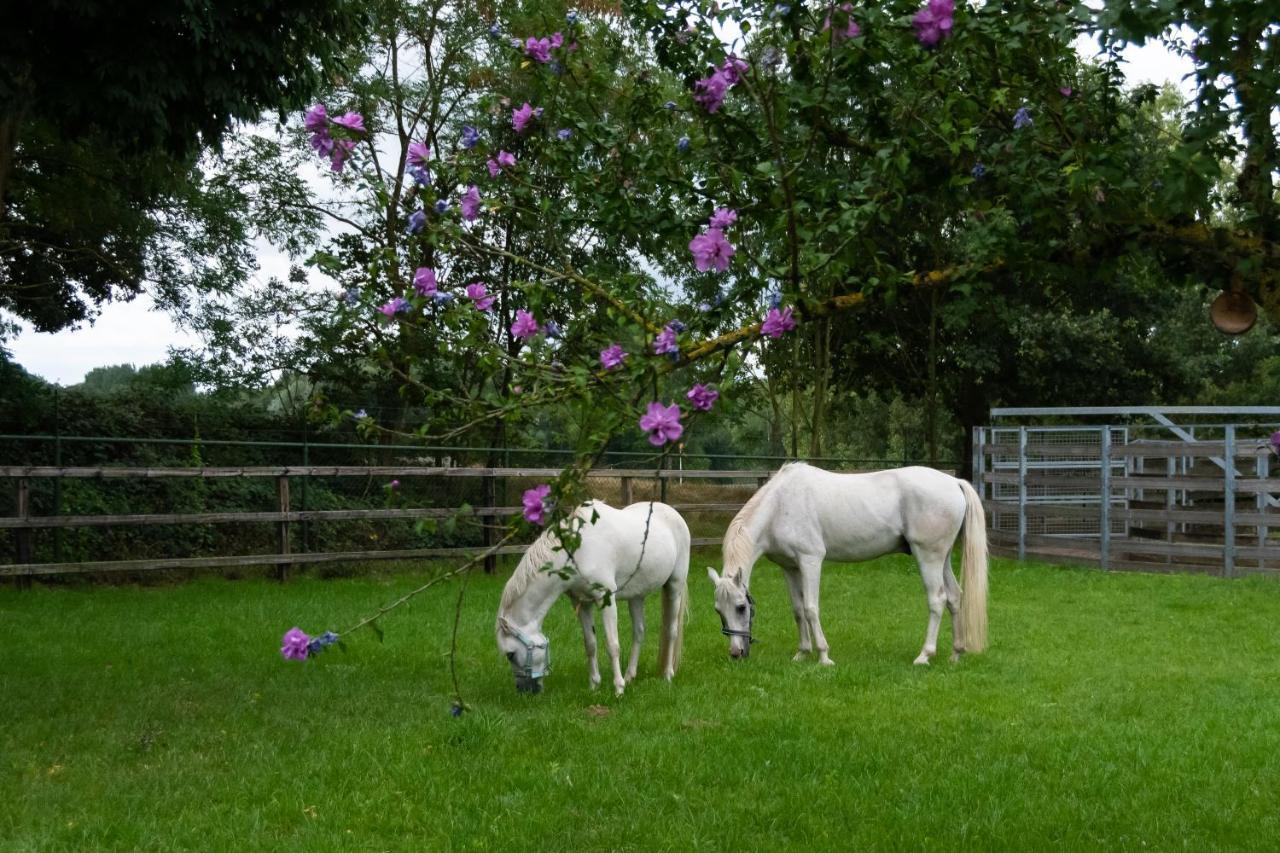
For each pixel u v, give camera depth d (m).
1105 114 3.62
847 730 6.98
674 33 3.93
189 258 18.95
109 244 18.39
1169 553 16.52
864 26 3.38
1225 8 2.67
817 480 9.73
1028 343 22.30
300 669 8.83
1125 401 24.30
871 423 32.75
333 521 17.36
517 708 7.53
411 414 19.16
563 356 3.89
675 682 8.54
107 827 5.11
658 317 3.73
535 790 5.75
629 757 6.29
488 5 16.83
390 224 15.10
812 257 3.54
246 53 10.07
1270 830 5.18
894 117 3.73
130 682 8.17
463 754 6.36
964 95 3.45
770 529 9.70
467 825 5.22
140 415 16.94
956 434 30.02
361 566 16.97
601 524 7.96
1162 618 12.04
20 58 9.55
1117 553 17.16
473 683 8.38
